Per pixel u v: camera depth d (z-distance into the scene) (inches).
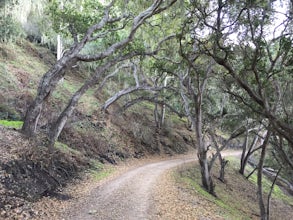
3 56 1120.2
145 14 694.5
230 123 973.8
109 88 1472.7
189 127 1791.3
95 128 1050.1
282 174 1230.9
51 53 1469.0
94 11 740.0
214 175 1145.4
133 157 1104.8
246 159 1352.1
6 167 449.4
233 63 546.9
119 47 683.4
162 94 1444.4
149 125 1470.2
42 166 535.5
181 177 864.9
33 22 1320.1
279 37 443.8
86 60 653.9
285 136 425.1
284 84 584.1
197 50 625.0
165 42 907.4
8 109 796.0
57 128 625.6
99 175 714.2
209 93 1065.5
